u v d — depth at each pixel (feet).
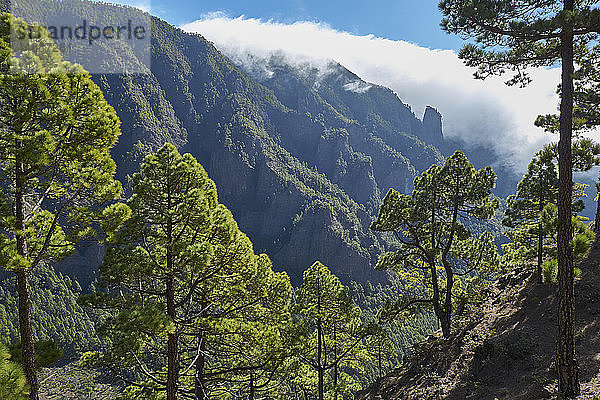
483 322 80.07
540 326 64.85
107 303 43.88
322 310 76.69
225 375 64.44
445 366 69.36
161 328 39.22
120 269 41.55
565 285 37.93
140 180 45.52
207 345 56.03
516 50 42.60
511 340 61.00
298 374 84.33
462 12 40.11
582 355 49.55
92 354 50.31
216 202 50.55
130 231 44.01
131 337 39.40
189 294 47.37
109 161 39.60
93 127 35.78
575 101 68.33
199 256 42.80
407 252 93.76
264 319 58.39
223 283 53.42
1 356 28.19
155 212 44.42
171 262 45.88
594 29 36.50
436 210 89.56
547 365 51.47
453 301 96.27
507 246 129.29
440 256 87.25
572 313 37.96
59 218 39.27
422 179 88.99
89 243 43.68
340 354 82.38
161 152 45.44
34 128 35.12
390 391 76.89
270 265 57.00
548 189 85.30
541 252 86.33
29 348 35.91
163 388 52.31
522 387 49.11
